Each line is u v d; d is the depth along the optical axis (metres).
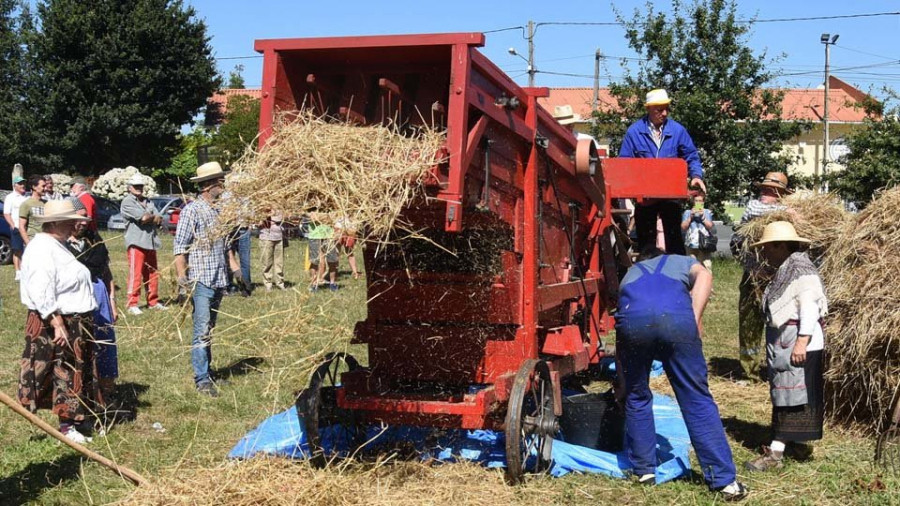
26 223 12.28
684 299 5.39
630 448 5.58
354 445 6.00
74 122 38.59
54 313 6.01
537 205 5.76
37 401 6.23
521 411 5.25
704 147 20.48
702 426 5.32
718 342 10.95
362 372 5.82
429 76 5.23
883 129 18.80
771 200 8.42
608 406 6.14
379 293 5.62
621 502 5.23
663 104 7.88
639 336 5.36
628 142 8.13
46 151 38.69
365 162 4.57
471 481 5.41
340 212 4.38
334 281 14.45
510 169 5.41
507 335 5.69
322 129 4.80
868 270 6.66
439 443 6.05
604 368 8.72
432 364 5.80
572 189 6.70
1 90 38.69
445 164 4.64
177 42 39.06
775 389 5.89
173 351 9.43
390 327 5.84
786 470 5.82
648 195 7.46
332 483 5.05
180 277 7.55
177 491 5.04
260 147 4.89
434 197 4.66
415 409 5.35
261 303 12.70
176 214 26.16
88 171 39.50
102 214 28.12
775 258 6.23
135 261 11.68
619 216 8.43
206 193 7.87
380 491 5.17
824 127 36.62
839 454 6.17
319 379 5.72
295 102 5.16
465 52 4.63
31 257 5.98
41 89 38.28
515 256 5.56
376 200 4.45
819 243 7.48
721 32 20.16
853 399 6.71
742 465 6.00
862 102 19.53
